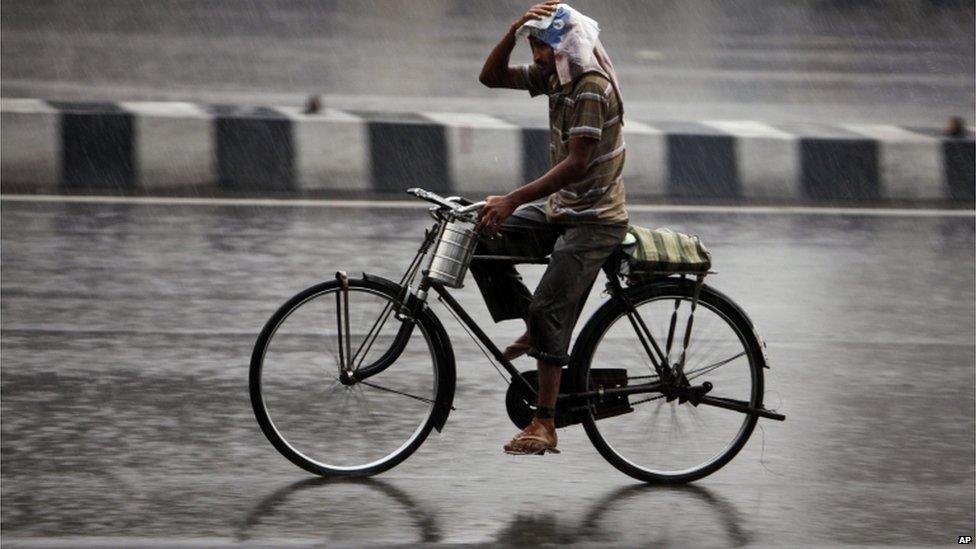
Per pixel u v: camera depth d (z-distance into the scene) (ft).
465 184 117.70
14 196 109.19
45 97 142.41
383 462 55.93
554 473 56.65
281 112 121.08
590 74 51.16
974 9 235.20
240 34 187.32
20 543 47.06
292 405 55.98
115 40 178.70
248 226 101.04
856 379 70.74
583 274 53.31
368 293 55.67
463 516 51.57
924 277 93.15
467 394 66.39
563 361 53.98
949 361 74.38
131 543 47.19
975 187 122.01
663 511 52.70
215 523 50.24
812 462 58.65
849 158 120.67
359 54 175.63
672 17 218.38
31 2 203.82
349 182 116.88
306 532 49.52
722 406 56.24
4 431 59.88
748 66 179.63
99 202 107.86
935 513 53.06
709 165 119.24
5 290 82.94
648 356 56.03
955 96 164.55
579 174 51.55
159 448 58.34
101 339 74.13
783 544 49.65
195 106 122.62
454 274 54.24
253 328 76.84
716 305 56.03
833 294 87.97
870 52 195.42
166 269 88.58
